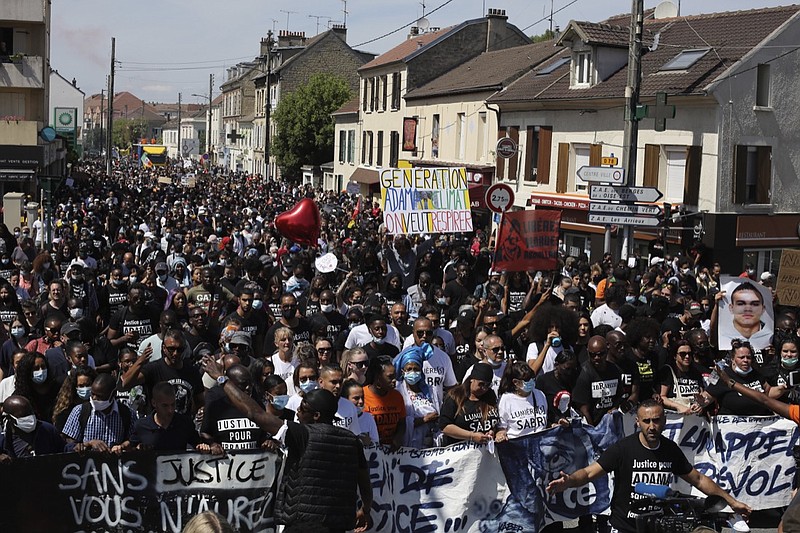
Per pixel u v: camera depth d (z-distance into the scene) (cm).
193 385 838
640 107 2066
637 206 1938
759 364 973
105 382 713
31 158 4184
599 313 1305
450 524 743
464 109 4028
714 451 849
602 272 1762
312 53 7625
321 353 865
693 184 2736
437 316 1044
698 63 2814
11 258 1728
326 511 597
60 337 952
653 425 666
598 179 1966
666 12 3384
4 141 4234
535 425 810
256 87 8681
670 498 671
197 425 825
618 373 873
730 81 2670
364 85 5400
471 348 1102
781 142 2792
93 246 1961
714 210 2691
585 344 1034
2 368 1012
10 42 4672
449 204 1730
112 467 665
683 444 844
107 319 1362
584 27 3095
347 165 5766
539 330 1025
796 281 1327
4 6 4516
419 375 837
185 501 679
